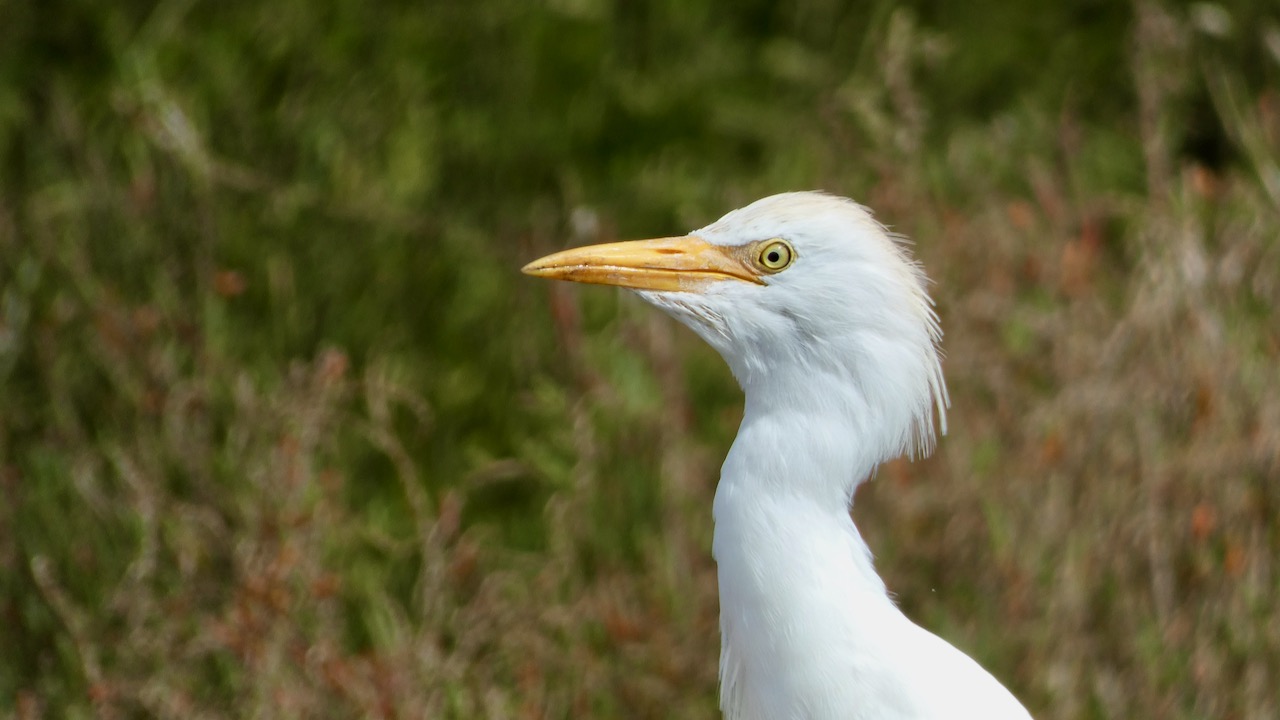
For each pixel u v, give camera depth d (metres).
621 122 13.79
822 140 13.11
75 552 9.11
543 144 13.41
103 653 8.77
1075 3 14.74
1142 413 9.27
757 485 6.13
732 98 14.09
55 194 10.91
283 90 12.62
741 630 6.19
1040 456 9.44
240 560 8.79
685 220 12.70
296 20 12.69
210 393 9.91
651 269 6.38
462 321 11.92
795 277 6.15
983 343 10.32
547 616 8.97
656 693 8.94
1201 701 8.62
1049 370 10.17
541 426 11.38
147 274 10.52
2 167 11.69
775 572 6.07
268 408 9.53
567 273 6.45
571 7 13.67
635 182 13.27
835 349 6.11
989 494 9.45
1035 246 11.12
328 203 11.64
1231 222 10.62
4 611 9.05
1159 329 9.62
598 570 9.70
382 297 11.69
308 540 8.73
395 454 9.27
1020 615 9.09
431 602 8.75
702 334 6.41
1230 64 13.26
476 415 11.57
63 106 11.36
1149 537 9.03
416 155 12.38
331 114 12.39
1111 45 14.29
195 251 10.67
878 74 13.02
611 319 12.12
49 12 12.68
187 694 8.33
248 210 11.44
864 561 6.21
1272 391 9.26
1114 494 9.20
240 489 9.20
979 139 13.38
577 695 8.89
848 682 6.03
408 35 13.13
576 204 12.83
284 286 11.09
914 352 6.11
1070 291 10.39
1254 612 8.75
